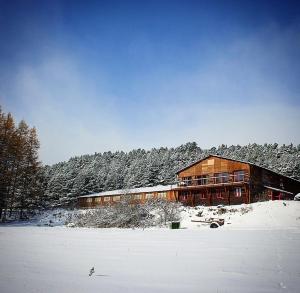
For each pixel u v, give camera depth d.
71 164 129.62
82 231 22.80
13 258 10.86
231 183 40.19
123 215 31.00
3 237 18.12
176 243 13.64
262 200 39.81
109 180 90.31
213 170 44.56
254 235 15.41
